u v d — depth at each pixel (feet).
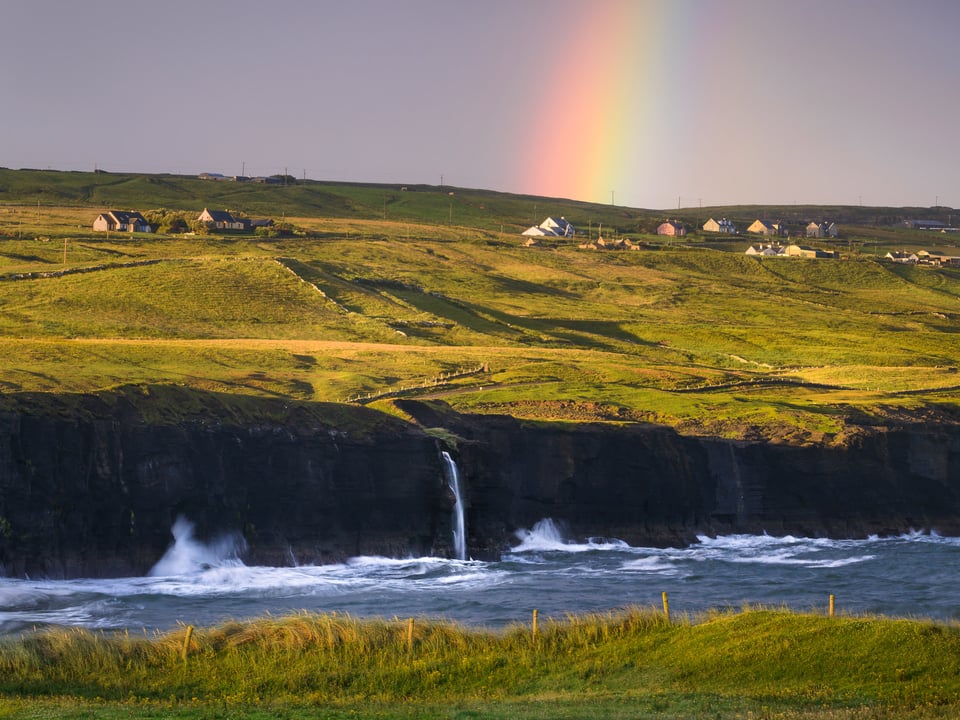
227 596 449.48
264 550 517.14
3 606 406.62
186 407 522.06
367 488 556.10
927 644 269.23
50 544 452.76
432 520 570.05
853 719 233.14
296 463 538.47
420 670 278.46
